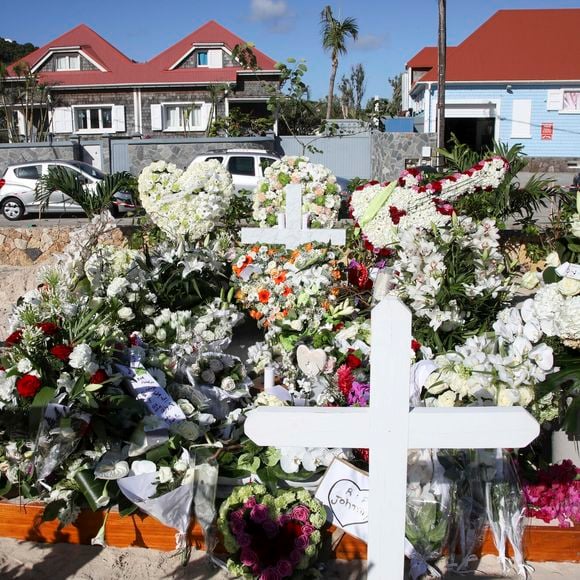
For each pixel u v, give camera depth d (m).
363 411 2.37
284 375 4.50
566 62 27.56
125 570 3.08
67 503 3.23
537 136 27.89
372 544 2.46
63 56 33.12
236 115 24.48
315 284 5.41
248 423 2.40
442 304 4.48
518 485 3.15
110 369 3.46
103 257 4.88
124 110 32.06
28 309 3.70
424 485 3.08
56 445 3.18
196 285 5.52
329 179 8.23
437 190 6.77
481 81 27.30
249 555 2.98
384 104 30.39
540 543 3.12
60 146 23.45
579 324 3.20
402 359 2.31
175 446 3.35
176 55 33.09
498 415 2.34
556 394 3.42
